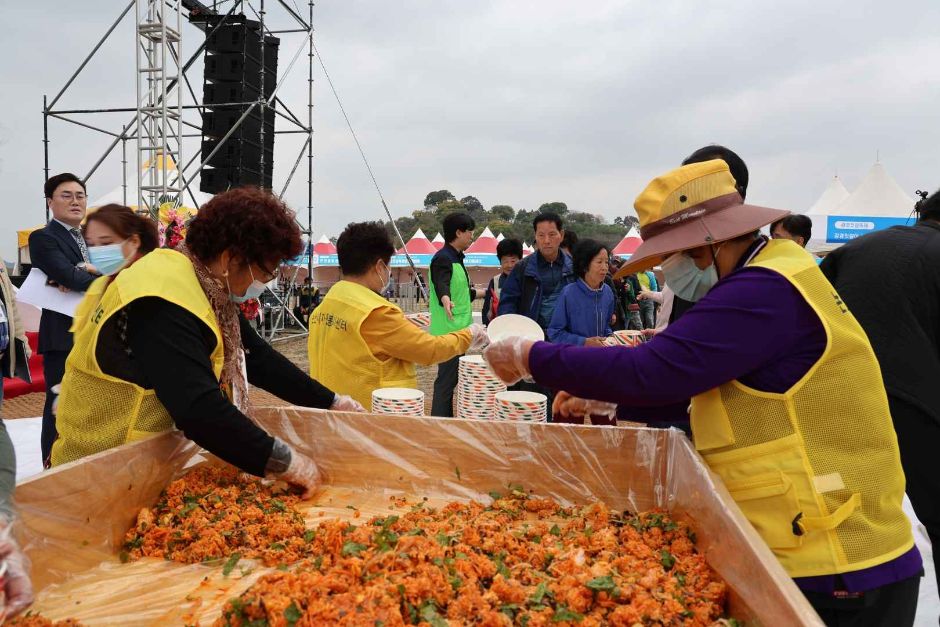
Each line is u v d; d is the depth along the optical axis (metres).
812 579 1.40
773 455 1.43
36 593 1.36
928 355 2.40
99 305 1.82
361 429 2.06
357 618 1.07
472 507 1.84
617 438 1.89
